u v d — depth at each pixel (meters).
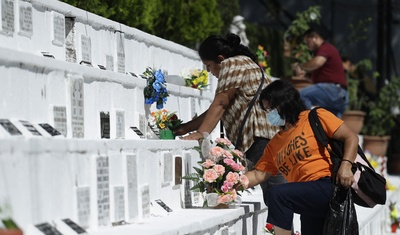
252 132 7.27
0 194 4.25
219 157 7.12
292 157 6.62
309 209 6.57
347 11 19.33
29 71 5.31
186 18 11.13
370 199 6.62
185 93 8.26
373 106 17.81
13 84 5.12
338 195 6.46
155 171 6.44
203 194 7.63
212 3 11.42
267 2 17.70
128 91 6.87
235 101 7.29
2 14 5.72
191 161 7.25
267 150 6.95
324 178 6.52
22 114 5.21
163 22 10.91
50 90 5.57
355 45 19.50
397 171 18.06
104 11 8.75
